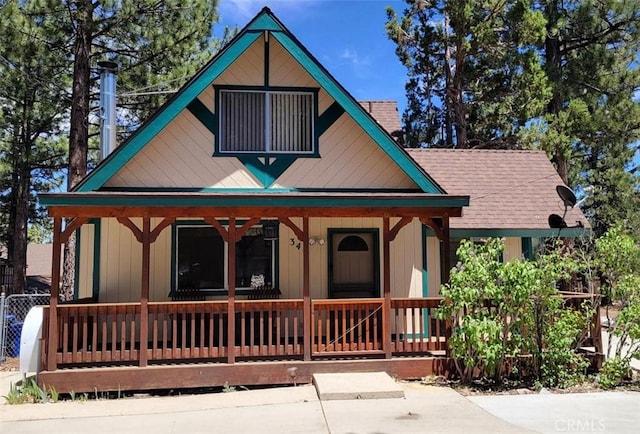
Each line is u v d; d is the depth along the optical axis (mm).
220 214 8336
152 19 14781
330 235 10469
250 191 9680
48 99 15867
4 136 18547
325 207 8484
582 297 8789
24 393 7578
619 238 8680
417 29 22297
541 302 8016
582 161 23734
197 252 10125
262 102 9914
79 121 13797
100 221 9945
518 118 19594
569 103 19656
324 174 9875
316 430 5965
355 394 7203
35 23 14070
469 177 12781
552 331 7961
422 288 10680
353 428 6016
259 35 9297
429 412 6633
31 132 19656
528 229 11336
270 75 9898
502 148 21734
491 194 12250
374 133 9352
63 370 7754
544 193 12492
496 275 7953
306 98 10031
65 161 21281
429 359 8438
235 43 9242
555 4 20234
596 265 9117
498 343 7855
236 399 7371
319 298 10297
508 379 8195
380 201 8562
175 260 10008
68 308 7938
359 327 8570
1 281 23938
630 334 8133
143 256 8094
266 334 9859
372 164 9977
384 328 8508
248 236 10281
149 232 8156
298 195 8344
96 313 8008
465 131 21234
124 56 15750
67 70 15898
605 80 20438
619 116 19859
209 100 9750
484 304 8281
